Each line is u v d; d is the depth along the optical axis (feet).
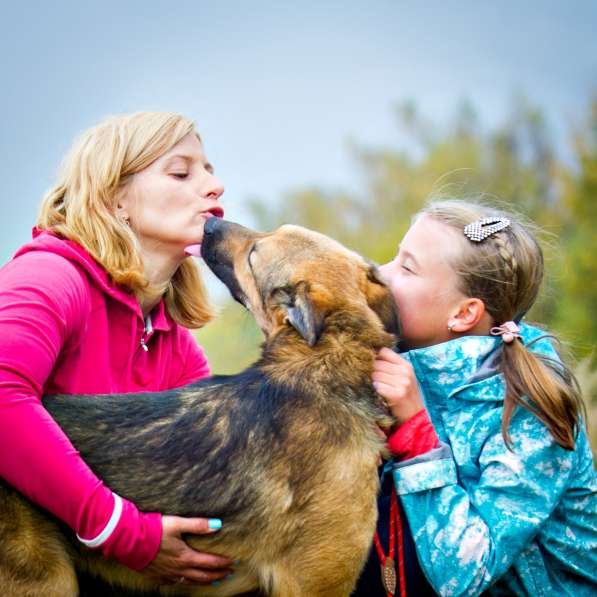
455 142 48.47
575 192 42.09
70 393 12.55
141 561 11.08
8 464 10.75
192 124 14.34
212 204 14.29
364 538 11.78
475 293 13.43
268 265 13.44
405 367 12.53
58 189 13.82
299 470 11.66
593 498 13.24
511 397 12.53
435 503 12.25
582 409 14.33
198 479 11.75
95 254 12.88
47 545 11.33
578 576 13.17
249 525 11.70
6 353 10.72
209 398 12.51
